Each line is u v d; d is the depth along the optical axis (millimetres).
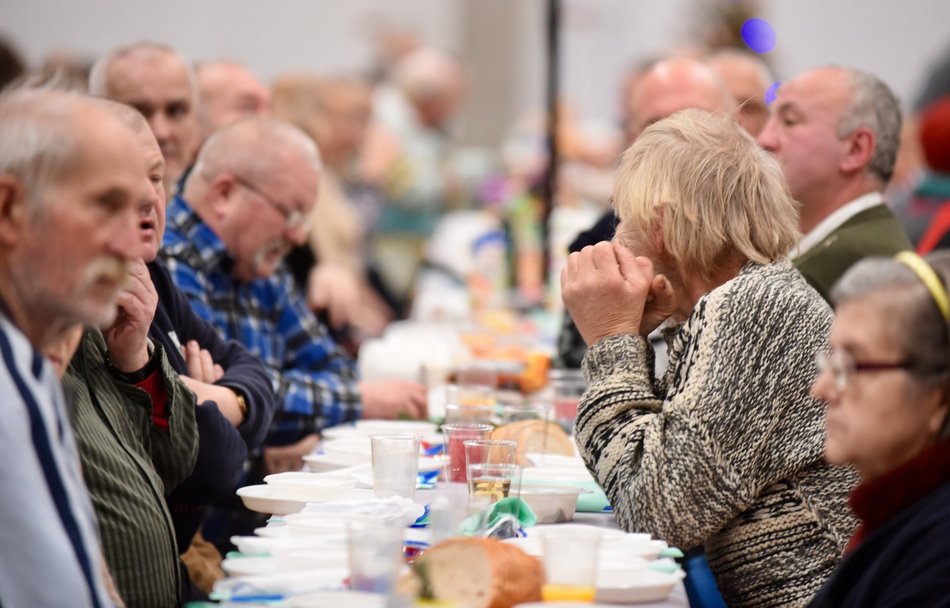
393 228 18516
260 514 7254
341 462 5609
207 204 7402
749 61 10203
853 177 7801
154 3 20609
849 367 3559
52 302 3584
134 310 4949
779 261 4965
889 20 18422
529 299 12562
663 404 4746
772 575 4648
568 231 13078
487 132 23656
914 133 13125
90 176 3547
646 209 4984
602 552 4078
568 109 16922
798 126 7809
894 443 3529
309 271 10750
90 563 3350
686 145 5012
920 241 10750
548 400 7496
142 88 7996
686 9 17000
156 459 5109
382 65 21547
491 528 4234
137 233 3660
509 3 23297
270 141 7426
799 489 4672
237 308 7633
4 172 3510
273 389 6754
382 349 9195
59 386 3504
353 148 14992
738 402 4574
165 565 4699
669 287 5078
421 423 7023
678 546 4574
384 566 3436
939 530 3396
